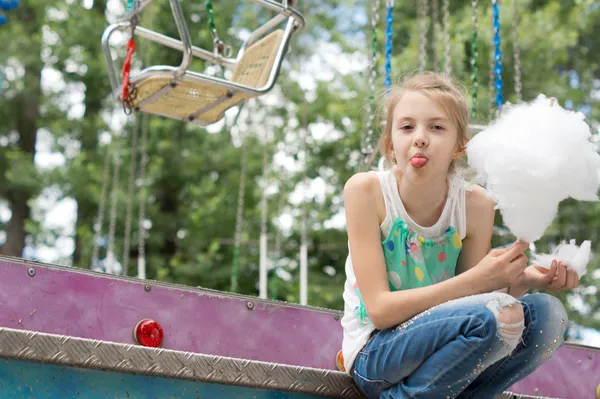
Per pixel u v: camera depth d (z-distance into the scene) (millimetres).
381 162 2914
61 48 14562
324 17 13758
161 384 2260
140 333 2584
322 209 13625
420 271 2586
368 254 2535
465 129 2578
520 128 2266
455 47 10289
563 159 2215
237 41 14039
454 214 2637
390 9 4113
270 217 13758
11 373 2068
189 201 14766
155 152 14312
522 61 11211
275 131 13758
